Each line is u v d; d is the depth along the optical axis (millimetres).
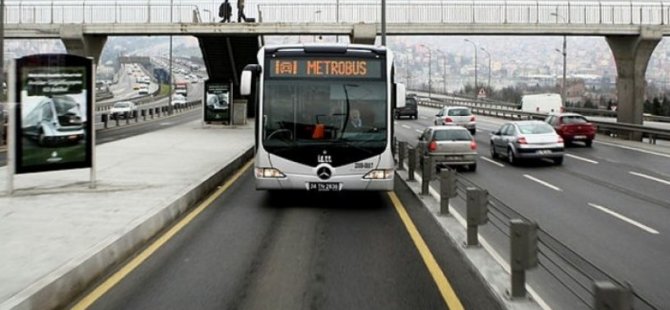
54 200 12383
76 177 16266
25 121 13172
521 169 23031
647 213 13391
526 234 6641
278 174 12938
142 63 167625
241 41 42844
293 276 7867
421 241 10031
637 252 9594
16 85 13055
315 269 8227
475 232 9398
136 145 28266
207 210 13250
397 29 39562
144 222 10055
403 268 8273
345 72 13070
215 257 8914
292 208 13508
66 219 10305
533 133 24516
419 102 100938
